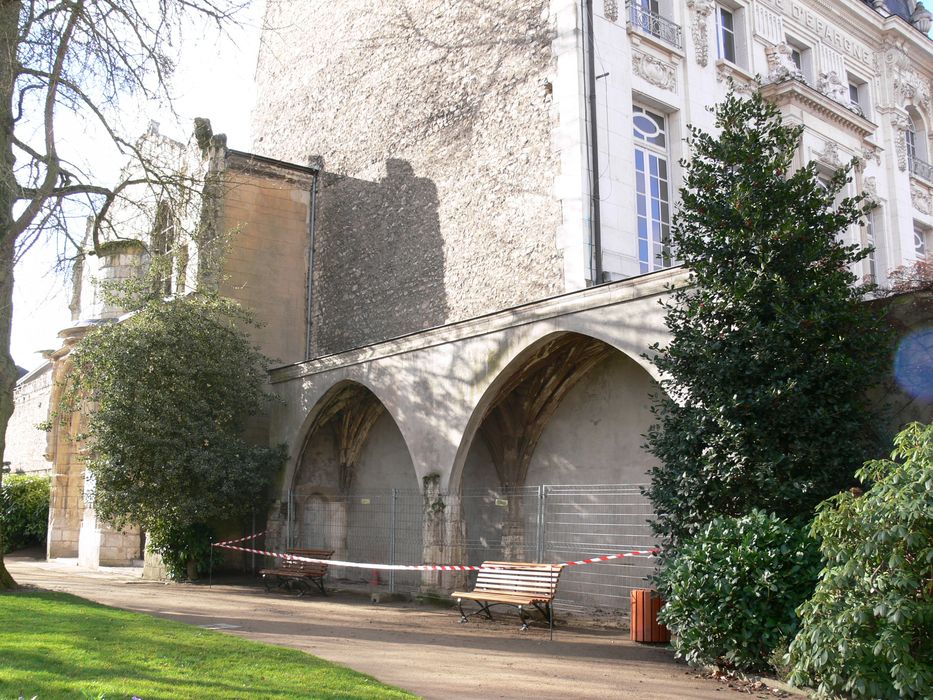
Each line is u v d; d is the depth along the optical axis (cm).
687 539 847
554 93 1488
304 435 1688
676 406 912
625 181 1477
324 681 629
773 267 877
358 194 1964
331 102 2112
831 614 639
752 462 827
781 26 1934
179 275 1672
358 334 1886
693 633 769
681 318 920
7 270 1185
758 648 737
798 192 909
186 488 1594
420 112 1805
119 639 764
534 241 1484
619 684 707
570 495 1359
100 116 1219
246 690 580
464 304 1612
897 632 597
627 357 1299
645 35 1567
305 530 1700
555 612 1248
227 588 1566
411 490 1634
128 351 1578
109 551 2069
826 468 824
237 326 1803
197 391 1620
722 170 952
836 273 871
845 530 650
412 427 1398
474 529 1526
